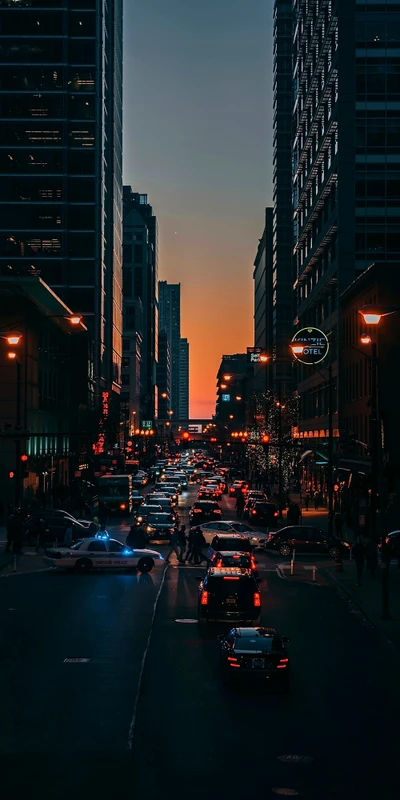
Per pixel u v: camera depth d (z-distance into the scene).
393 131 84.31
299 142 113.50
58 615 29.23
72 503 71.38
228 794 13.31
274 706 18.52
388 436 61.41
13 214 140.62
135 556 41.22
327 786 13.77
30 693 19.20
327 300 93.19
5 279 77.81
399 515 59.69
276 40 174.25
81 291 139.38
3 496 71.81
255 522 64.69
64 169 141.25
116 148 165.50
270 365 172.12
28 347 77.12
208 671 21.52
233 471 140.50
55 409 93.88
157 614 29.58
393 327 63.59
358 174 84.12
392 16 84.62
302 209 109.12
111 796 13.08
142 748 15.48
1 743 15.66
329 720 17.48
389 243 83.50
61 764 14.54
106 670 21.41
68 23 142.38
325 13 92.25
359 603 32.56
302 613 30.91
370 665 22.69
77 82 142.38
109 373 150.50
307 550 50.34
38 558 46.38
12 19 141.88
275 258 168.12
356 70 84.56
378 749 15.67
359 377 73.94
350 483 67.62
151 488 113.44
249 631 20.41
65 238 139.75
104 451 122.44
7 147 140.88
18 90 141.12
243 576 26.86
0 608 30.64
